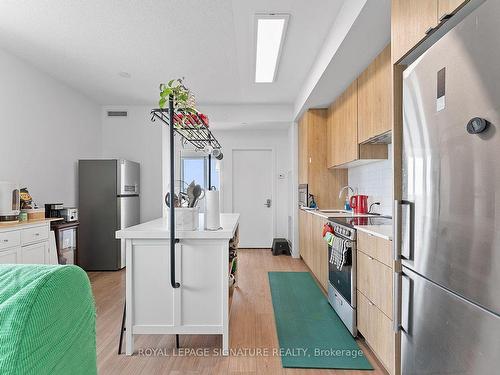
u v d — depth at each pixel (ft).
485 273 3.37
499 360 3.20
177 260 7.06
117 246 14.51
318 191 14.71
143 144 17.01
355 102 10.62
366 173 12.50
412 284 4.90
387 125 8.13
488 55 3.30
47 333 2.31
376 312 6.58
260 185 20.44
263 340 7.78
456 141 3.81
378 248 6.46
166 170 17.57
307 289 11.75
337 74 10.23
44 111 12.46
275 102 16.76
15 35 9.54
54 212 12.08
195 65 11.85
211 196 7.23
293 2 7.87
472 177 3.55
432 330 4.37
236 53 10.84
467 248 3.64
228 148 20.29
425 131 4.49
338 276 9.12
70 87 14.17
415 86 4.74
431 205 4.35
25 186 11.40
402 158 5.34
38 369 2.21
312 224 13.21
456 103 3.81
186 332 7.07
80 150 14.99
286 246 18.26
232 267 9.13
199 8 8.16
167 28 9.18
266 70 12.20
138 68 12.14
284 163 20.29
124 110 16.99
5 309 2.22
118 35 9.59
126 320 7.14
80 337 2.76
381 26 7.25
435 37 4.51
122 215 14.83
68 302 2.60
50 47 10.34
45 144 12.51
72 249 12.82
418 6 4.68
